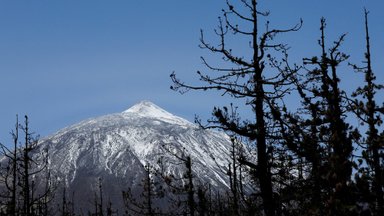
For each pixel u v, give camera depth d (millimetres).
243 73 20422
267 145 19688
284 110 19438
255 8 20734
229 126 19594
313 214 18141
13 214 37219
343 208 17422
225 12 20672
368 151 19078
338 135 18922
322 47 21500
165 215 34125
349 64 23641
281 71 20312
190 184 32531
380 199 18094
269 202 19609
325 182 18484
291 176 19719
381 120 20578
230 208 24016
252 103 20062
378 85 22422
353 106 20766
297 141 18984
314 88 20203
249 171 20594
